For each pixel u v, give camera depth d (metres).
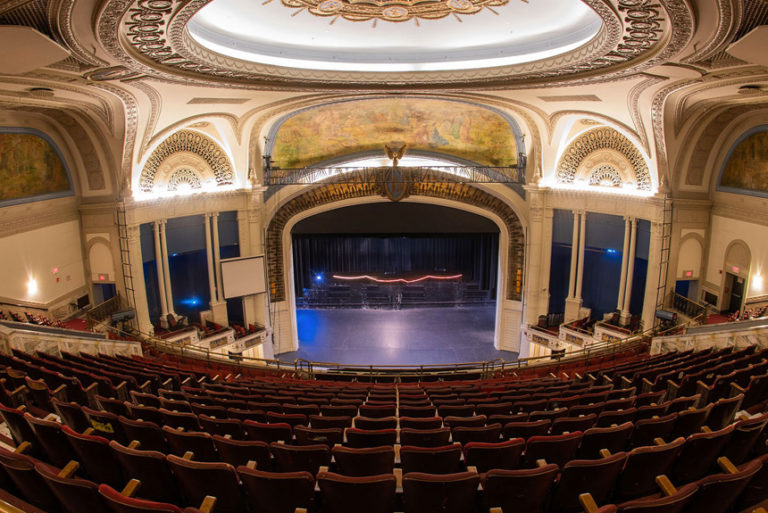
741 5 7.48
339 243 29.55
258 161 21.03
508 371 15.21
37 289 15.78
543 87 15.10
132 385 8.81
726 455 5.04
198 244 20.64
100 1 7.70
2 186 14.48
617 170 19.47
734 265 16.95
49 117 15.55
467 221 23.48
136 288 17.98
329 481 4.26
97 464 4.92
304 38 13.96
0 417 6.66
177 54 11.26
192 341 19.47
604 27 10.40
